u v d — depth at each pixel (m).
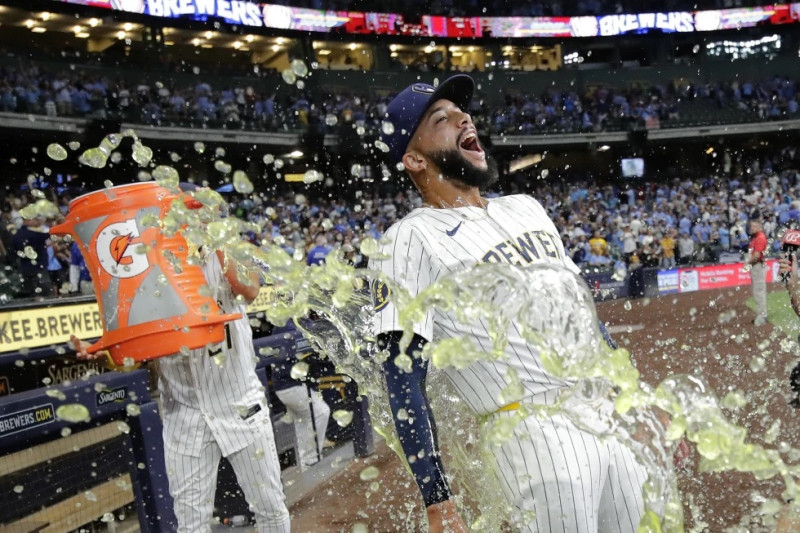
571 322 1.69
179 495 2.96
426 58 30.64
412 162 1.99
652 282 18.36
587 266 20.56
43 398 3.02
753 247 10.80
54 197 18.31
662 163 31.55
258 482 3.01
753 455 1.59
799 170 30.80
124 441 3.35
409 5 29.72
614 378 1.67
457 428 2.10
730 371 6.72
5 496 2.87
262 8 26.00
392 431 2.15
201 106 23.16
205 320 2.37
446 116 1.95
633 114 30.09
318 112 25.94
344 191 26.03
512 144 29.31
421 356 1.73
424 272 1.83
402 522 3.68
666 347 9.09
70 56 21.77
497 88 30.77
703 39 31.84
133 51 24.06
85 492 3.06
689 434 1.61
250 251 2.18
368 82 28.86
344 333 2.33
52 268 9.40
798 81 30.73
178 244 2.40
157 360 2.89
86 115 20.08
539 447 1.72
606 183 31.05
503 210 2.01
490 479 1.90
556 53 32.22
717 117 30.09
